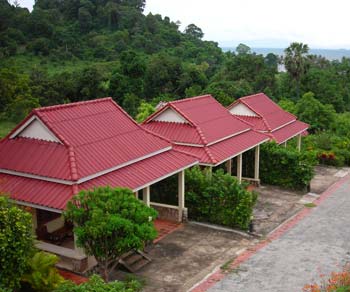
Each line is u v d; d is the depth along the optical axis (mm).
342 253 17219
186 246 17609
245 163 27672
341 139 37938
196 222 20219
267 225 20812
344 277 12664
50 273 12602
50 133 16156
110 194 12938
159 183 20938
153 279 14711
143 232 12203
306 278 14875
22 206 15172
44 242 16094
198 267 15711
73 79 54156
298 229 20156
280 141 29141
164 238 18359
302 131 32938
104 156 16531
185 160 19469
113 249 12445
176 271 15359
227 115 26094
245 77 60188
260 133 26906
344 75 68750
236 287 14188
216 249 17406
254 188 27078
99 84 53000
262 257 16703
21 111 44000
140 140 18625
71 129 16719
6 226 11188
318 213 22703
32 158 15969
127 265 15195
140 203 13055
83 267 14766
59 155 15695
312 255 16969
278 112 32500
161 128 23391
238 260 16359
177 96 54656
